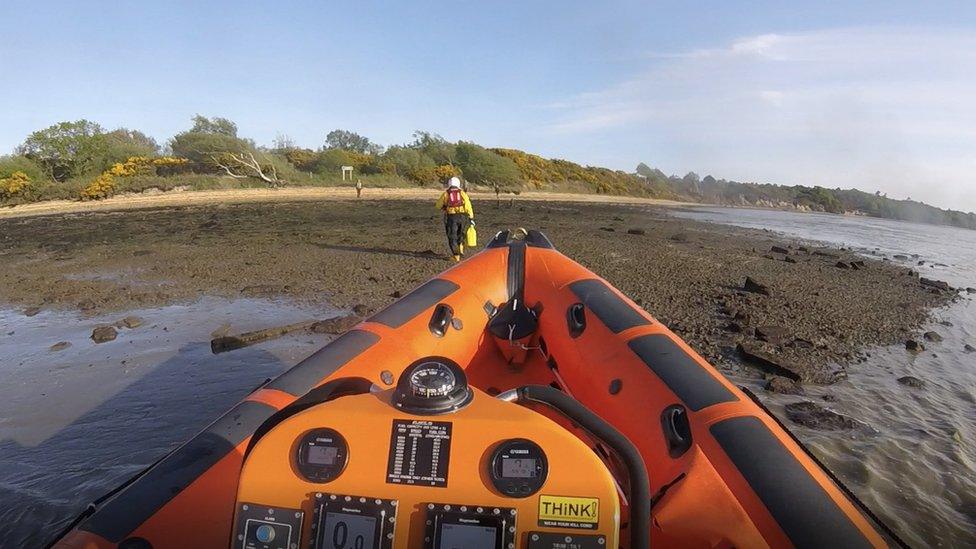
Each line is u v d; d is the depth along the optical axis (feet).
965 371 21.63
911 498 13.21
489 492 5.66
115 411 17.12
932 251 69.72
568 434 5.80
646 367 10.87
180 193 109.81
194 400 17.85
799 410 17.34
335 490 5.80
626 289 32.73
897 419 17.29
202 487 8.44
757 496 7.98
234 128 140.97
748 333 24.89
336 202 100.53
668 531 8.24
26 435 15.70
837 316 28.81
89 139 117.08
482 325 14.74
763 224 100.48
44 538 11.46
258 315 26.96
